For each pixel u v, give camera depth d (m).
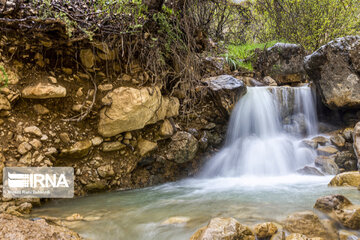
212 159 4.62
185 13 3.52
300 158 4.67
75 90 3.38
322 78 5.07
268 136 5.16
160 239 2.04
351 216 2.00
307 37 7.41
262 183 3.88
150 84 3.73
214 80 4.86
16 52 3.01
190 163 4.39
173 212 2.60
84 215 2.54
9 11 2.83
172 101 4.20
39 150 2.96
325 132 5.32
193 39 3.78
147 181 3.94
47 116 3.14
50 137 3.08
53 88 3.11
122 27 3.24
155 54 3.66
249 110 5.02
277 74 6.68
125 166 3.70
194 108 4.65
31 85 3.04
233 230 1.81
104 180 3.49
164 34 3.64
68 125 3.26
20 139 2.86
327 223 2.06
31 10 2.95
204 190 3.57
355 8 7.11
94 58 3.46
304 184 3.66
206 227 1.91
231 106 4.67
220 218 1.97
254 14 7.74
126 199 3.15
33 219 2.24
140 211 2.66
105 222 2.36
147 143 3.90
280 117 5.38
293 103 5.46
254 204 2.71
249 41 8.25
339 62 4.86
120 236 2.10
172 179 4.20
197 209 2.66
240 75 6.41
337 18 7.15
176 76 4.00
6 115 2.85
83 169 3.34
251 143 4.80
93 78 3.53
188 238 2.00
